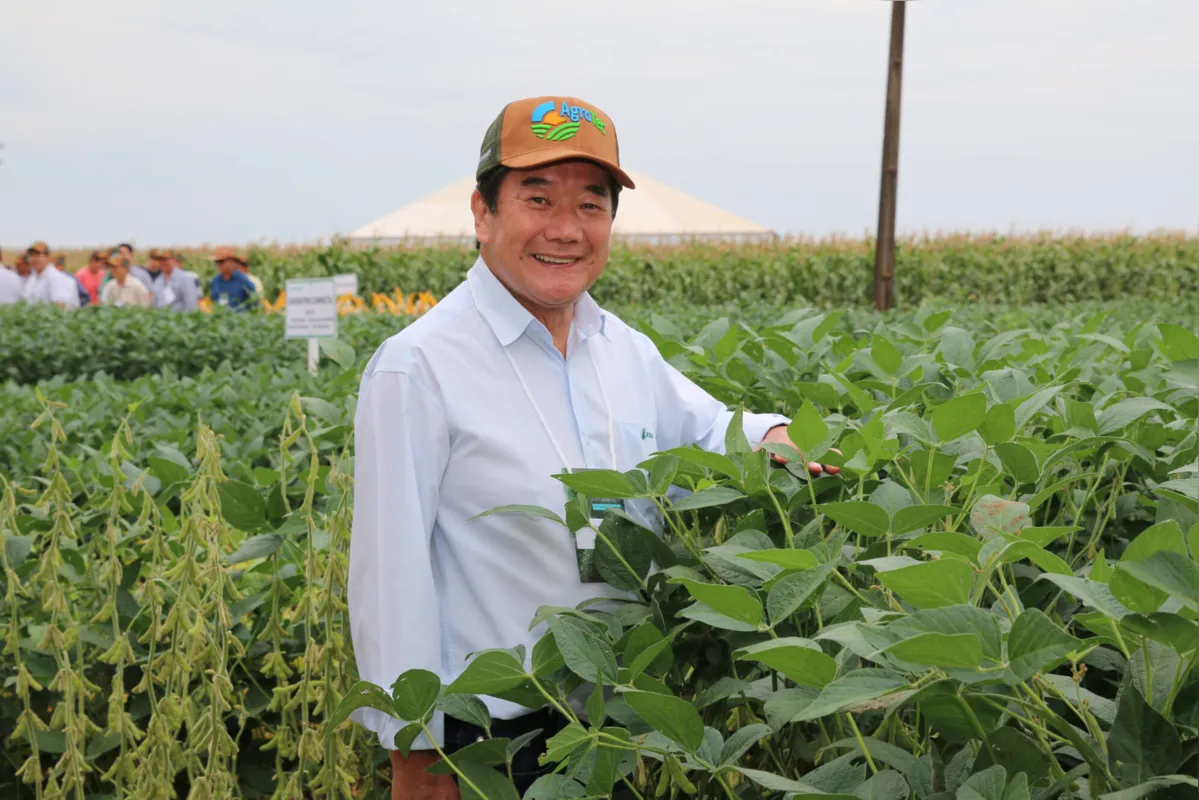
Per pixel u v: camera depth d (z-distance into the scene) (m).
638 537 2.06
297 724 2.47
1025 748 1.38
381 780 2.78
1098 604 1.22
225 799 2.30
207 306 18.81
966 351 2.89
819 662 1.32
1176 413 2.45
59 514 2.36
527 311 2.22
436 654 2.07
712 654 2.00
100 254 23.02
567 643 1.59
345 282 14.12
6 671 2.64
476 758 1.78
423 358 2.15
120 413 4.37
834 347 3.50
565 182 2.18
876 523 1.70
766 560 1.51
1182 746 1.31
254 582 2.79
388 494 2.08
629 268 23.45
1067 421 2.23
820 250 24.41
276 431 4.02
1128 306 9.27
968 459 2.02
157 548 2.42
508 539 2.15
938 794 1.37
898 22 13.33
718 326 3.36
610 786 1.56
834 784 1.40
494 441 2.15
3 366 10.48
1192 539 1.24
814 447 1.93
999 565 1.49
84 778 2.70
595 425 2.28
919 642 1.13
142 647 2.65
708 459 1.89
